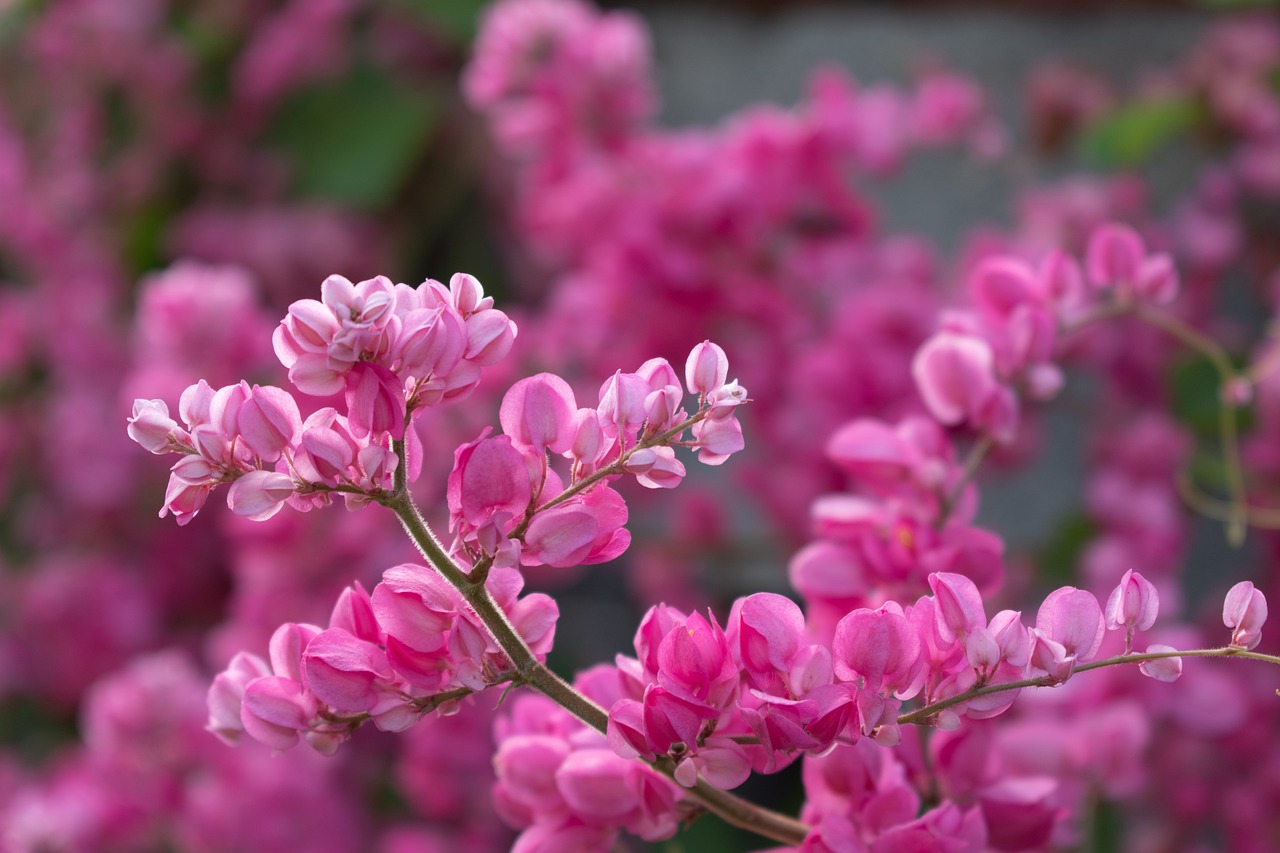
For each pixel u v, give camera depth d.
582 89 0.82
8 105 1.16
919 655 0.38
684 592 0.92
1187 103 0.91
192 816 0.79
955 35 1.19
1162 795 0.71
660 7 1.26
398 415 0.37
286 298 1.11
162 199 1.13
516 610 0.39
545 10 0.83
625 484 0.90
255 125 1.12
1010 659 0.38
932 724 0.38
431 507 0.74
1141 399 0.84
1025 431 0.80
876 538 0.45
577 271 0.87
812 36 1.23
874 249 0.85
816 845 0.40
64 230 1.13
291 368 0.38
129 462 1.05
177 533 1.04
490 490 0.38
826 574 0.45
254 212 1.11
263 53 1.10
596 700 0.42
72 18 1.12
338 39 1.11
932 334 0.76
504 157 1.12
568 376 0.90
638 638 0.39
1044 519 1.08
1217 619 0.74
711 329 0.81
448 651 0.39
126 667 1.02
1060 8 1.16
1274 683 0.71
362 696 0.38
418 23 1.12
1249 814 0.70
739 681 0.39
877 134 0.80
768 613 0.38
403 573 0.39
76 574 1.03
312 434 0.37
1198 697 0.53
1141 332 0.84
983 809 0.43
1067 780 0.50
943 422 0.48
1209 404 0.81
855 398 0.76
